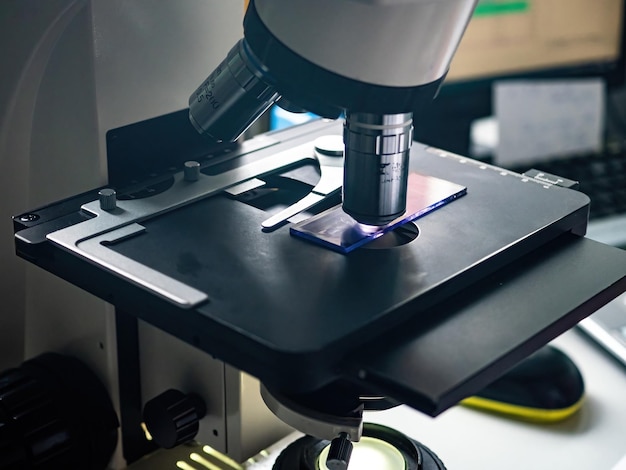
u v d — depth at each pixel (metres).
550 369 0.89
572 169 1.32
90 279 0.64
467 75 1.33
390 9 0.55
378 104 0.59
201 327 0.58
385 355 0.56
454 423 0.88
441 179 0.76
